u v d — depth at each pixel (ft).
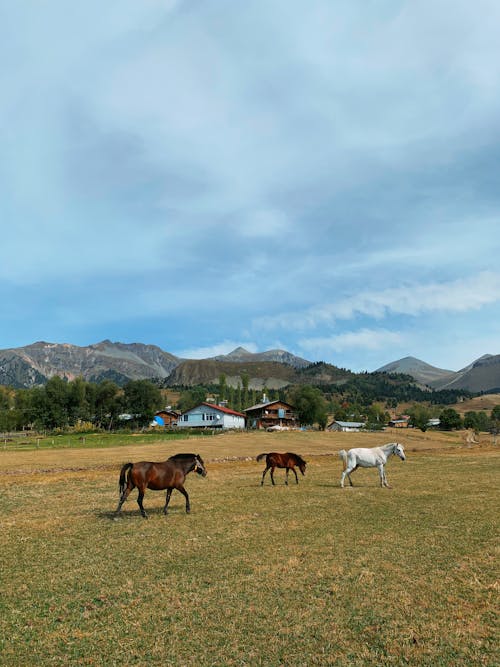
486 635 25.00
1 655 23.79
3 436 303.89
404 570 34.83
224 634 25.61
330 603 29.25
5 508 62.18
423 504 60.03
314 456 150.61
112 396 406.82
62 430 323.57
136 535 46.21
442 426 548.31
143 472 54.60
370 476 92.53
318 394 412.57
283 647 24.18
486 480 83.46
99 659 23.36
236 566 36.35
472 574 33.78
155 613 28.30
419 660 22.80
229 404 572.51
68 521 53.26
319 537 44.27
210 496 69.10
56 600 30.60
